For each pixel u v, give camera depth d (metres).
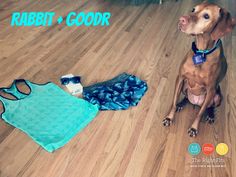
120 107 1.75
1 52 2.22
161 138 1.57
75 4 3.14
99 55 2.28
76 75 2.03
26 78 1.97
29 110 1.71
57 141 1.51
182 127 1.64
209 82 1.49
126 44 2.45
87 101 1.79
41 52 2.26
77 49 2.34
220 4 3.33
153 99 1.84
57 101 1.79
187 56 1.50
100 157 1.44
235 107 1.81
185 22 1.36
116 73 2.08
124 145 1.52
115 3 3.24
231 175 1.40
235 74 2.12
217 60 1.44
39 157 1.42
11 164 1.38
